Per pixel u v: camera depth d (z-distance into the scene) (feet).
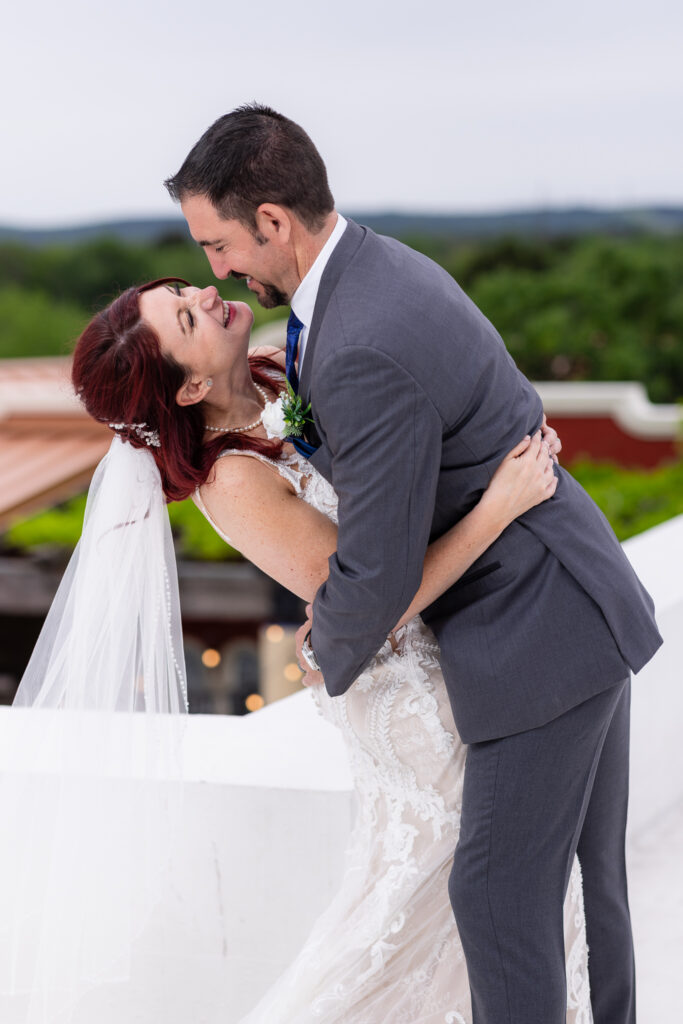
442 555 6.04
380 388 5.56
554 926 6.22
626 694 6.72
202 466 6.50
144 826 7.01
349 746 6.90
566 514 6.15
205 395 6.47
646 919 9.07
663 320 55.42
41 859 7.04
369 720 6.69
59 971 7.00
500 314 56.85
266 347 7.48
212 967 7.71
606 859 6.81
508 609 6.10
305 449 6.17
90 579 6.61
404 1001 6.81
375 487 5.60
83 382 6.32
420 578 5.81
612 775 6.71
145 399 6.27
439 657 6.72
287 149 5.78
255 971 7.68
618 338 55.26
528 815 6.11
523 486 5.96
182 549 29.96
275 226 5.84
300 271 5.98
